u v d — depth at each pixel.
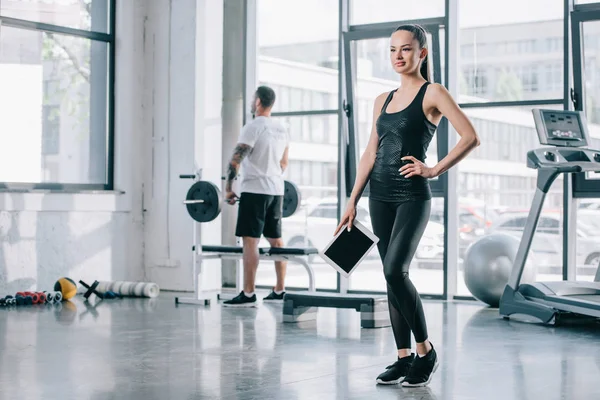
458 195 7.78
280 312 6.63
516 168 7.75
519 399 3.49
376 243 3.69
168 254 8.62
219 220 8.66
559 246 7.72
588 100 7.37
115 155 8.57
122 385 3.75
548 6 7.42
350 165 8.39
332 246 3.74
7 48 7.64
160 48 8.68
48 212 7.84
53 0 8.02
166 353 4.64
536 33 7.48
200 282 7.33
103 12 8.52
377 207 3.70
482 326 5.91
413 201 3.60
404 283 3.61
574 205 7.38
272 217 7.07
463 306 7.24
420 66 3.72
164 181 8.66
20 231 7.61
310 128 8.65
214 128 8.66
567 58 7.27
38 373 4.03
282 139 6.99
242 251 7.15
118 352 4.66
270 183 6.93
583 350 4.84
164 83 8.66
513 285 6.34
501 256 7.02
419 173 3.55
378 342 5.08
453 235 7.75
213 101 8.65
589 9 7.30
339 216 8.34
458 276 8.00
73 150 8.23
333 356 4.57
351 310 6.84
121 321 6.04
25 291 7.55
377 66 8.22
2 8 7.58
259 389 3.67
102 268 8.34
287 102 8.77
